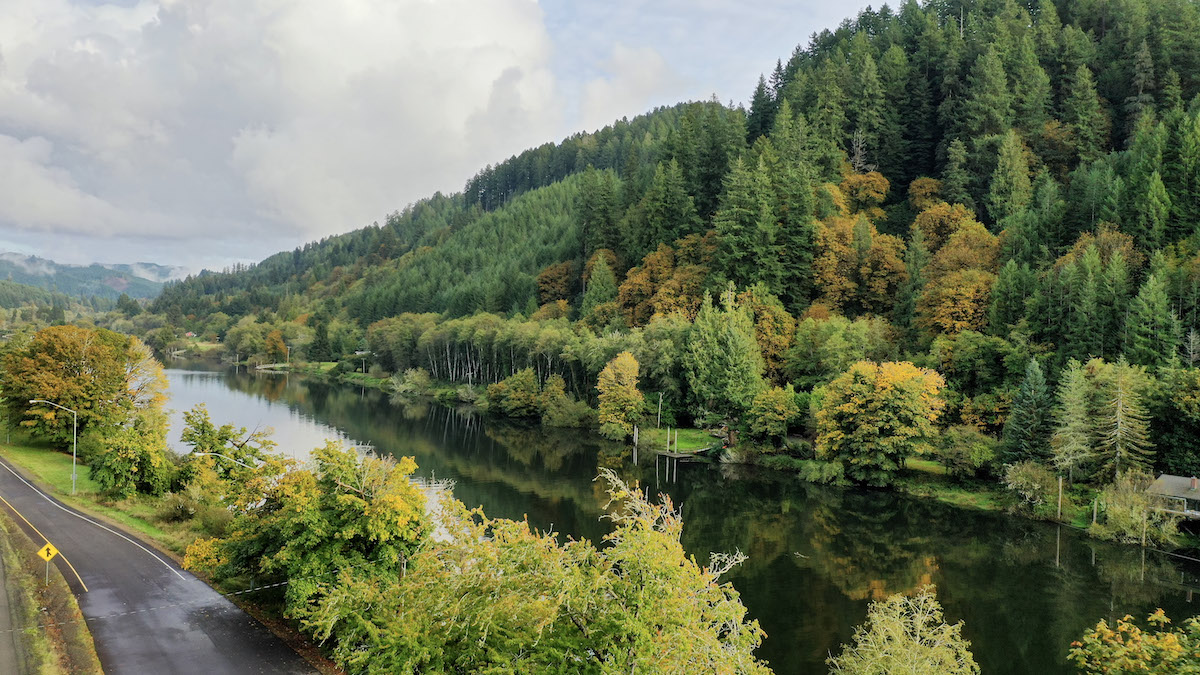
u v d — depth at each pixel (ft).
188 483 197.88
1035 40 521.65
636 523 66.74
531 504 233.14
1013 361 276.41
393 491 108.58
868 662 96.53
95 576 135.44
